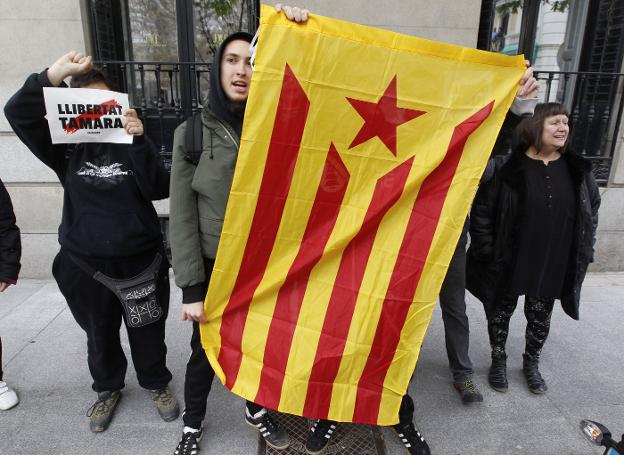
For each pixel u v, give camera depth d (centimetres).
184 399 249
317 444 234
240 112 199
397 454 237
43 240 433
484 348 334
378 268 201
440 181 198
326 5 411
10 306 387
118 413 264
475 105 193
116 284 227
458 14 418
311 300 204
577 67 503
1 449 237
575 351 331
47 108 199
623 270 484
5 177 420
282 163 189
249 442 245
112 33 450
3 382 269
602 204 469
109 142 212
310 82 183
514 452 240
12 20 393
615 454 198
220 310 207
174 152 199
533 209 258
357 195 197
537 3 490
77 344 331
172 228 201
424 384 293
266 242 199
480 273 284
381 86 188
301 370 204
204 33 467
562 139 250
